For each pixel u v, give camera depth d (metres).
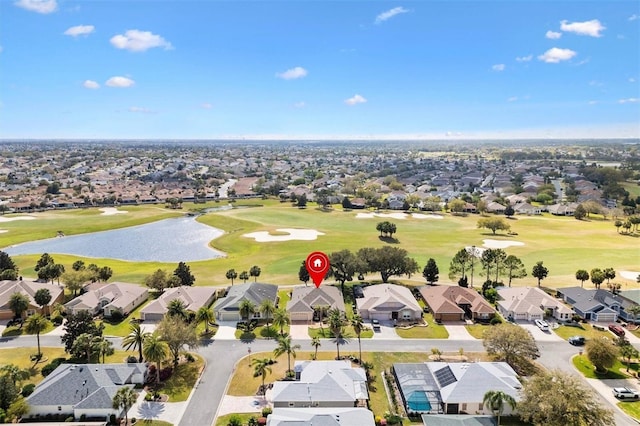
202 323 80.12
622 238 146.88
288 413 50.12
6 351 69.06
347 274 97.50
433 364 61.62
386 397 56.62
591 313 82.31
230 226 177.62
